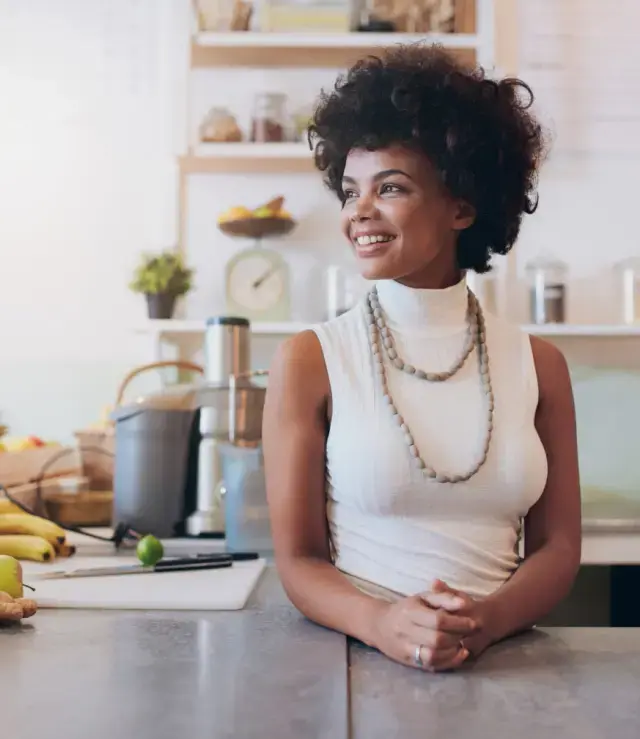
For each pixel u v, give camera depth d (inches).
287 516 37.5
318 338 39.4
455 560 36.4
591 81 89.5
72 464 82.3
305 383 38.5
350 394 37.5
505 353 39.7
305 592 35.7
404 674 28.7
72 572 47.3
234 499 57.6
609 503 87.4
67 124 91.4
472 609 31.1
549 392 40.4
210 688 26.1
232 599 39.8
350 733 22.4
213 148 84.0
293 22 85.6
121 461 65.3
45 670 28.3
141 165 91.0
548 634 35.3
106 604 39.5
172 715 23.5
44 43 91.9
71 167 91.3
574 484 40.1
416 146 37.0
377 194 37.4
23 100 91.6
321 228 89.3
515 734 22.4
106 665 29.0
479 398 38.0
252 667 28.8
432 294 38.9
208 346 67.7
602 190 89.5
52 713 23.6
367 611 32.5
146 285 82.3
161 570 48.6
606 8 89.6
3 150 91.3
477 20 87.6
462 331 39.4
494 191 39.6
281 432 38.3
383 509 36.4
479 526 37.0
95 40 91.7
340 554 37.9
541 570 36.6
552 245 89.2
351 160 38.2
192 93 89.7
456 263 41.0
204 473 65.0
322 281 88.5
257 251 85.7
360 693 26.4
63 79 91.6
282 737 21.7
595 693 26.4
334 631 34.6
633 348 88.3
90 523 73.2
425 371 38.2
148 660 29.7
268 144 83.9
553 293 84.3
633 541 68.7
